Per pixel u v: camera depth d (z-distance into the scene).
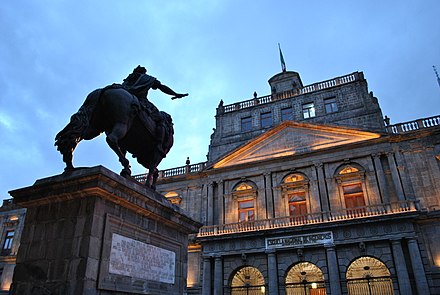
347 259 27.55
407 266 26.05
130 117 8.16
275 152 35.28
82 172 6.70
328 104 36.47
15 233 45.16
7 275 42.38
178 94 10.05
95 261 6.16
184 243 9.30
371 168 30.75
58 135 7.25
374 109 33.88
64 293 5.83
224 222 34.19
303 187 32.44
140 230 7.61
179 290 8.63
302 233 29.31
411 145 30.41
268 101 39.75
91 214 6.38
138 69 9.61
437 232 26.61
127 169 7.89
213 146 39.78
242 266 30.66
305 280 28.31
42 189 6.81
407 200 27.78
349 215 29.05
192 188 37.62
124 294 6.71
